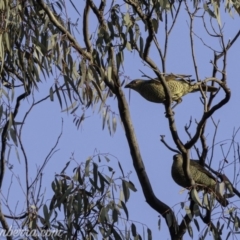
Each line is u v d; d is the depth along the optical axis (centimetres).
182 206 1425
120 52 1444
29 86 1451
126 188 1348
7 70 1521
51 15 1433
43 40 1448
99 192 1345
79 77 1430
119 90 1538
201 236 1402
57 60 1416
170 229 1459
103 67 1448
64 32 1431
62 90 1436
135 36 1445
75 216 1338
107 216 1327
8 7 1412
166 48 1456
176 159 1769
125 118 1554
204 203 1405
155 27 1427
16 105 1452
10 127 1372
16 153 1402
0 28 1412
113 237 1346
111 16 1460
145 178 1529
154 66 1446
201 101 1465
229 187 1408
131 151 1548
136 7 1426
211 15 1452
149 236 1350
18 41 1457
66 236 1337
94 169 1345
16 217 1289
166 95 1462
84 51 1432
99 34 1445
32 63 1452
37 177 1291
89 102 1441
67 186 1356
